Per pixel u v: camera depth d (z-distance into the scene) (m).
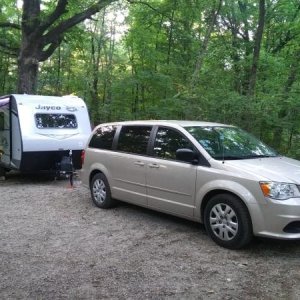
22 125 11.20
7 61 24.31
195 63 15.91
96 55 22.36
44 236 6.37
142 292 4.41
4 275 4.87
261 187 5.35
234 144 6.60
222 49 14.94
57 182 11.68
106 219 7.34
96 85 20.05
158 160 6.81
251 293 4.40
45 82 23.58
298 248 5.72
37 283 4.65
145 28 18.84
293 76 14.84
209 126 7.00
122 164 7.55
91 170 8.37
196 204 6.14
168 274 4.88
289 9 19.14
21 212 7.94
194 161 6.21
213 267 5.09
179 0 17.25
